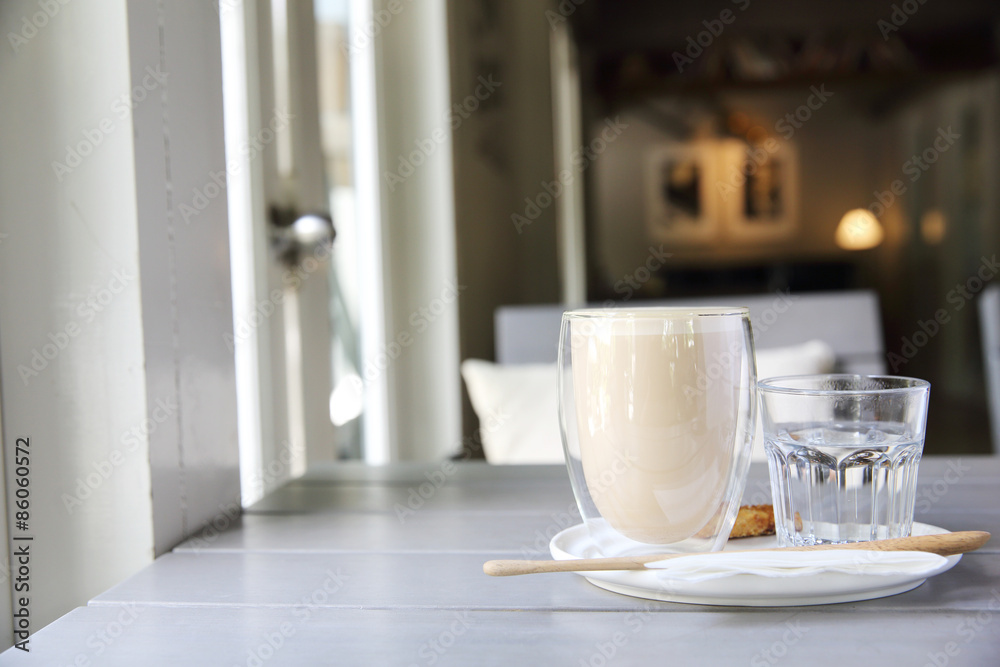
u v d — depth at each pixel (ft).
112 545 1.81
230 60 3.47
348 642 1.19
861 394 1.47
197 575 1.55
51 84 1.78
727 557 1.32
